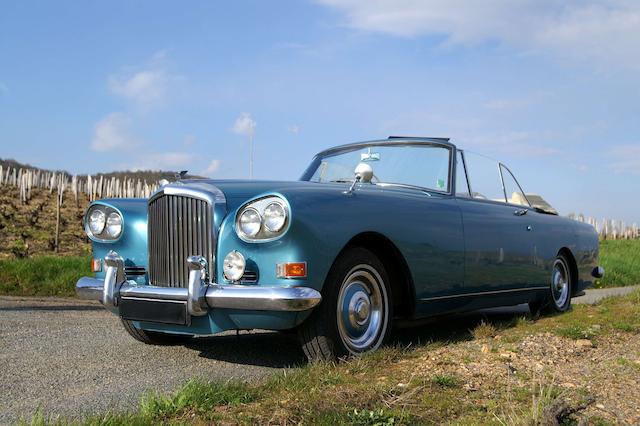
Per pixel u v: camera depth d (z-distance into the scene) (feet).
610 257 56.08
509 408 9.27
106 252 14.80
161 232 13.44
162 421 8.71
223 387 9.98
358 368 11.75
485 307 17.35
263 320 12.02
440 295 15.24
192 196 12.78
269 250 11.91
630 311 18.58
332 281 12.50
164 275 13.35
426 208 15.03
